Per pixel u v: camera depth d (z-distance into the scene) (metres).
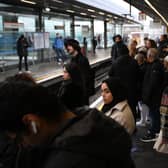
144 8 27.75
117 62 5.37
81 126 1.02
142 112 6.44
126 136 1.09
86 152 0.97
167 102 4.61
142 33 21.08
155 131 5.59
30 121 0.96
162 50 9.33
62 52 22.38
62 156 0.96
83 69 5.47
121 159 1.05
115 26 47.44
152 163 4.61
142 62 6.16
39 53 21.91
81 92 2.79
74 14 29.14
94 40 32.22
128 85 5.23
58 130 1.02
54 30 25.86
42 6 20.45
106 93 2.95
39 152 1.02
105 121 1.08
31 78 2.52
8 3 17.95
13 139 1.00
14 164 1.69
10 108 0.92
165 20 46.25
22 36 17.03
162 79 5.36
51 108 0.99
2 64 17.41
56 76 12.98
